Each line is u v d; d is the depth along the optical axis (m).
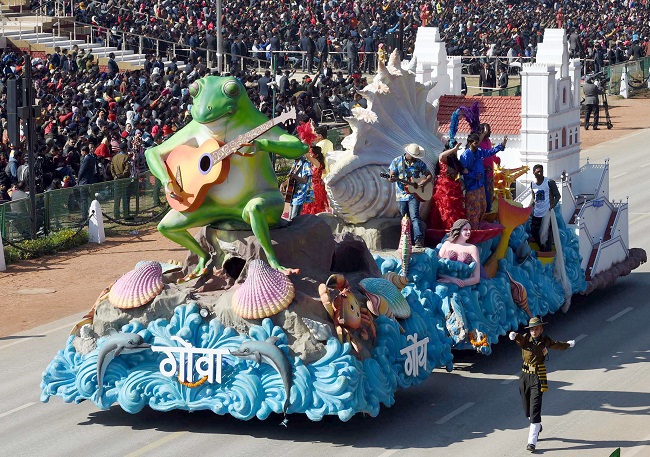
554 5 87.81
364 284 18.98
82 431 18.53
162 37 63.38
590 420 18.64
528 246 23.34
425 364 19.47
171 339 18.03
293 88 50.69
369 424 18.53
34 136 36.19
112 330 18.42
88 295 28.09
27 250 32.12
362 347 18.05
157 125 43.31
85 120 43.66
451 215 21.69
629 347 22.61
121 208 36.25
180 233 18.98
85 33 63.91
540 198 23.83
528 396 17.50
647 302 26.05
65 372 18.66
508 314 22.11
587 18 85.81
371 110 22.17
